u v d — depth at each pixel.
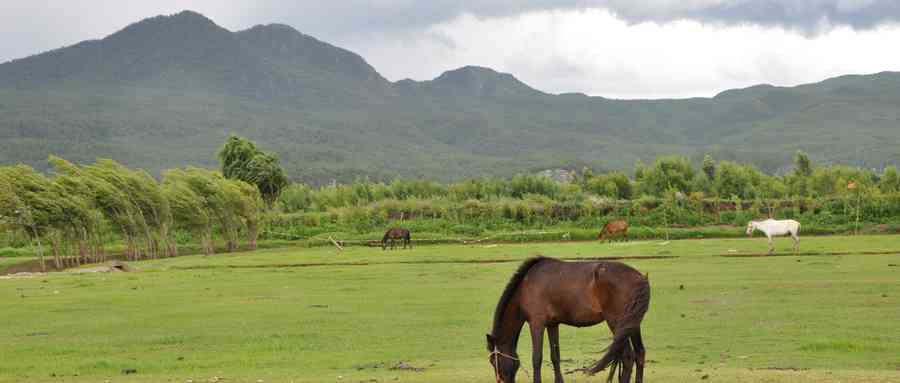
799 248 50.94
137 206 65.75
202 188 70.19
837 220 74.62
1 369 17.97
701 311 24.64
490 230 80.94
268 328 23.31
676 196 84.38
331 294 32.03
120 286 37.78
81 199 60.00
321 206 105.81
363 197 109.31
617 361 13.55
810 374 15.12
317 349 19.91
